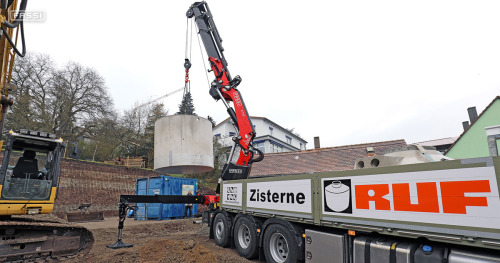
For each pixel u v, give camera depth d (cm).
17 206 522
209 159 768
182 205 1606
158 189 1537
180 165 710
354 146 1894
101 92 2866
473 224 260
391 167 338
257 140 3444
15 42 560
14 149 579
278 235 518
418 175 311
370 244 357
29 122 2278
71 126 2647
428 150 460
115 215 1722
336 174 410
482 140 1806
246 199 609
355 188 379
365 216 359
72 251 569
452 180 281
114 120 2945
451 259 283
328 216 412
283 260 497
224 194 702
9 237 496
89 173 1936
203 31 842
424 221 298
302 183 468
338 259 390
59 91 2586
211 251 645
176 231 1048
